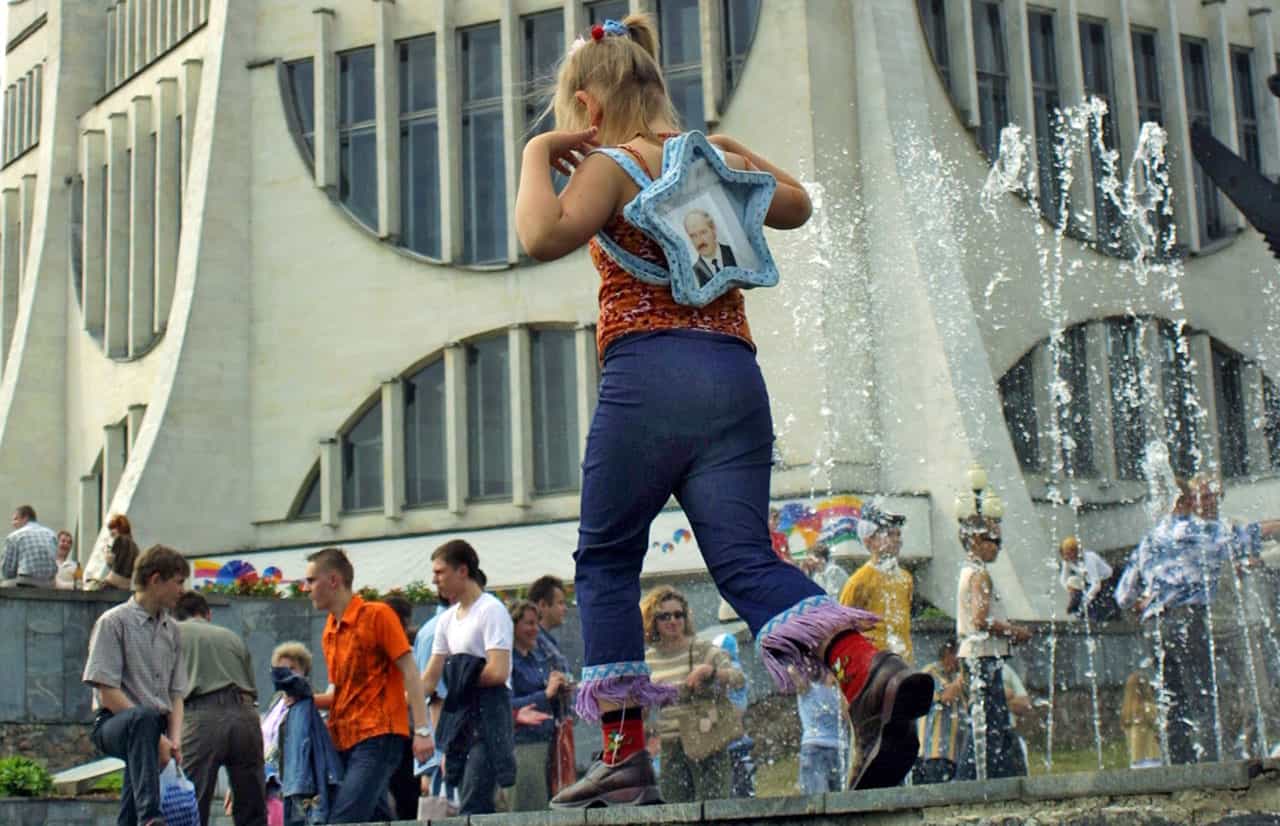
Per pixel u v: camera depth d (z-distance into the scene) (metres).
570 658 38.16
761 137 56.19
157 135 68.50
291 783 15.61
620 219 7.31
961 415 52.84
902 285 54.72
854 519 49.28
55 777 28.30
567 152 7.48
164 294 67.62
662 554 49.28
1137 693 21.45
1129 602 18.14
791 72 56.16
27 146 79.38
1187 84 63.88
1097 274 59.62
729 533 7.14
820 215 55.16
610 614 7.42
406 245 60.53
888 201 55.53
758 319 54.88
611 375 7.30
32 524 36.81
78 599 31.88
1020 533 52.44
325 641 15.58
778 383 54.34
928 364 53.72
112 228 70.88
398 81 60.88
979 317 56.53
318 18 61.34
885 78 56.25
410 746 15.62
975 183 57.91
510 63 58.34
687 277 7.16
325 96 61.31
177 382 60.62
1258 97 64.94
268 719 19.80
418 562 56.09
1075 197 60.00
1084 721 35.31
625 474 7.26
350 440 60.53
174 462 60.00
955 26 58.69
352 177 61.59
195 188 62.78
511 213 58.34
